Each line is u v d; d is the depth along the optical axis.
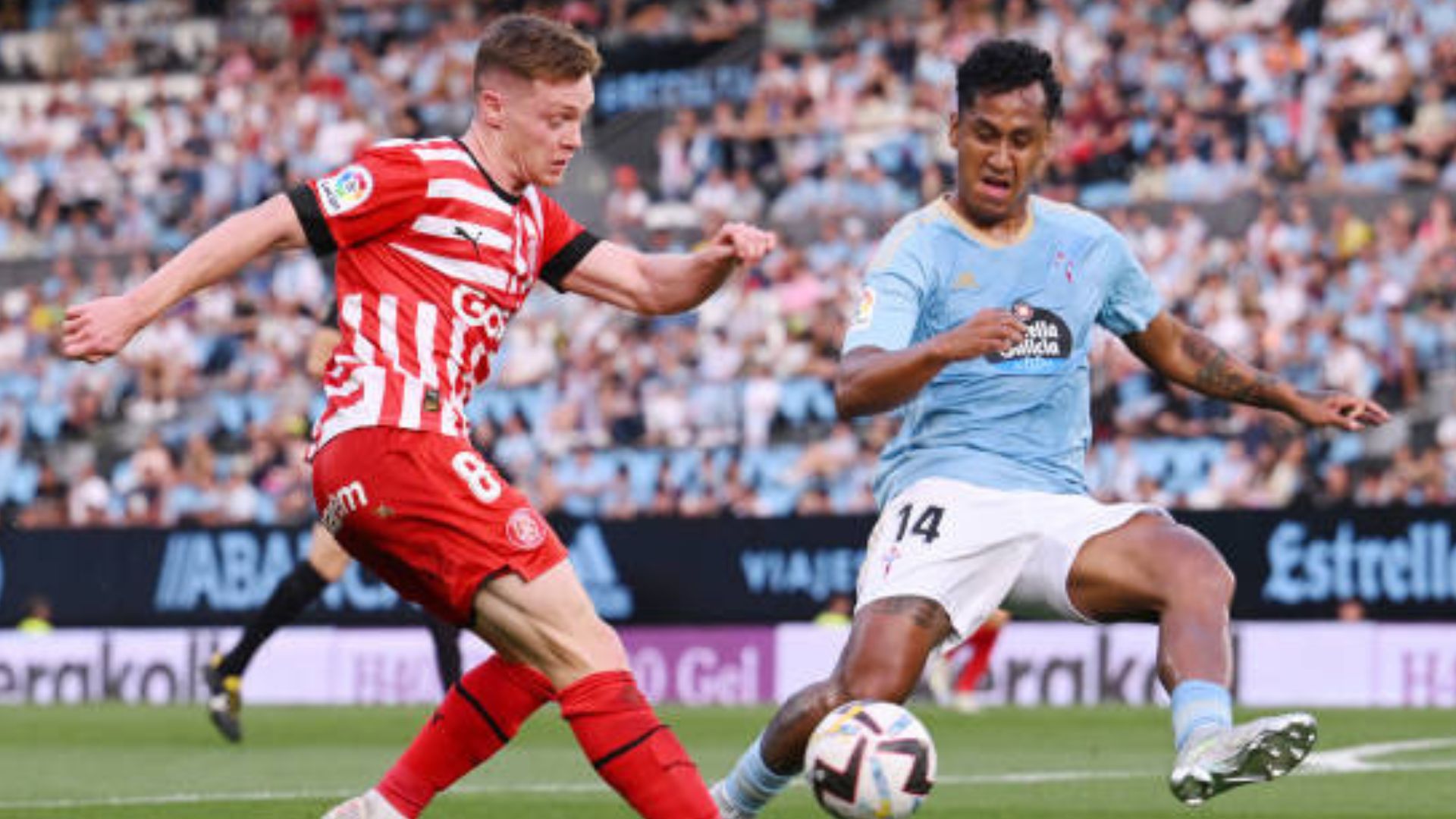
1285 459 50.94
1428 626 41.59
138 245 69.81
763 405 56.75
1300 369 53.22
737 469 54.94
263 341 62.72
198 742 34.12
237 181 70.38
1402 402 52.34
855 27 66.56
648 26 70.25
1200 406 51.88
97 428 62.28
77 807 23.25
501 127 15.12
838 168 63.22
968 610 16.53
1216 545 43.12
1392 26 60.09
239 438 61.44
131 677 48.53
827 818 21.11
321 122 70.62
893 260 16.94
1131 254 17.66
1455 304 53.69
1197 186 59.03
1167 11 62.53
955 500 16.62
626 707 14.36
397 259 14.86
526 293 15.56
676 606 46.12
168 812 22.67
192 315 63.22
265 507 58.84
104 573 49.56
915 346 15.12
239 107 71.69
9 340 64.75
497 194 15.09
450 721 15.97
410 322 14.80
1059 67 62.25
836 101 65.12
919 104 64.06
